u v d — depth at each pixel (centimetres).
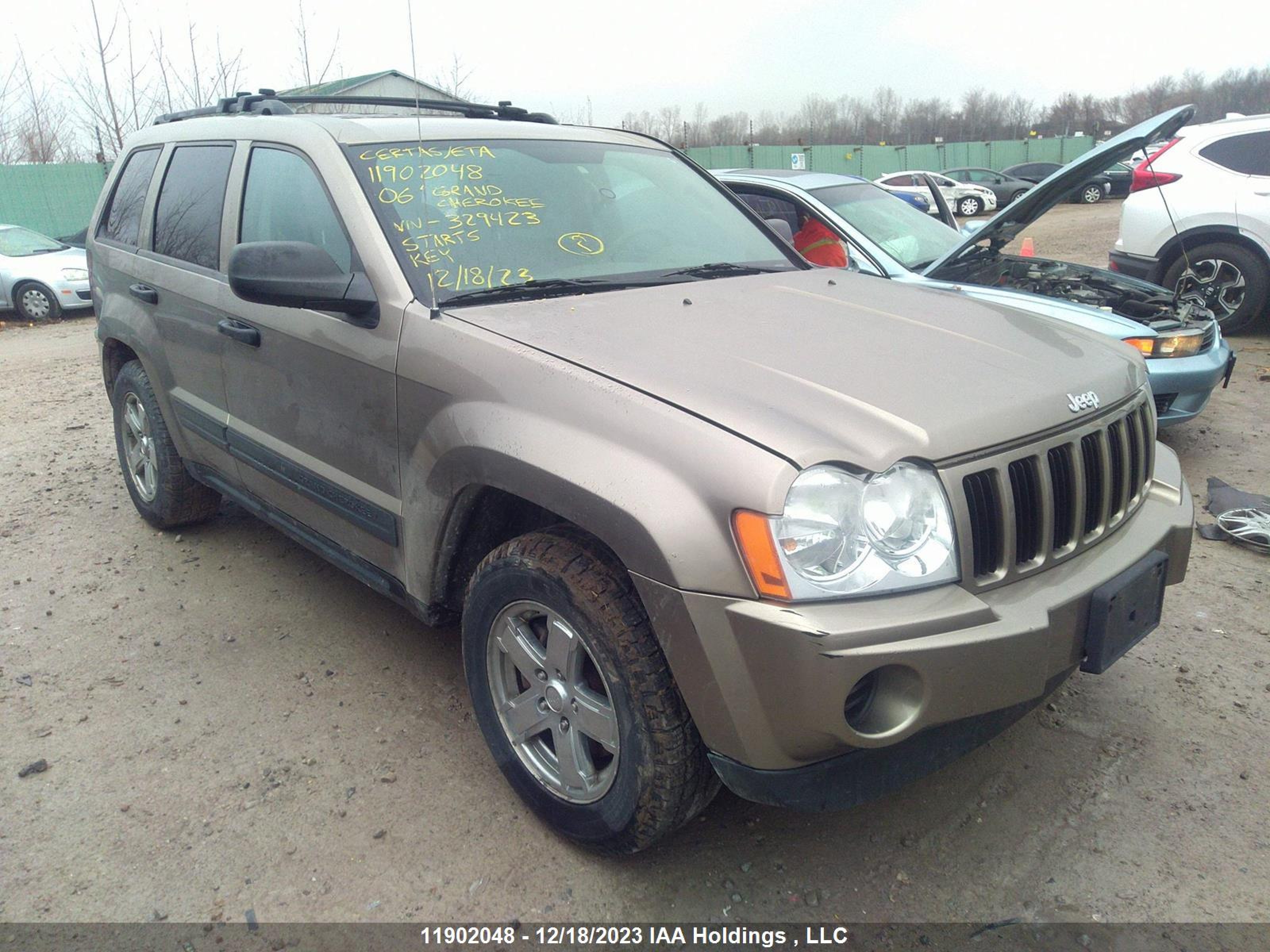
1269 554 407
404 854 246
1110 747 282
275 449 329
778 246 363
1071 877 234
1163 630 350
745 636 189
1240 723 292
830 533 190
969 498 205
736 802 266
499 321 255
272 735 297
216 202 360
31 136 2122
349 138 308
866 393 214
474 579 251
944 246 608
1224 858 238
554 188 323
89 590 399
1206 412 622
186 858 245
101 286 448
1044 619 202
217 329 346
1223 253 778
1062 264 601
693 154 3375
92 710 311
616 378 220
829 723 187
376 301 273
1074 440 225
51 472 559
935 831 252
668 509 197
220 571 415
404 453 267
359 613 376
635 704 211
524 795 254
